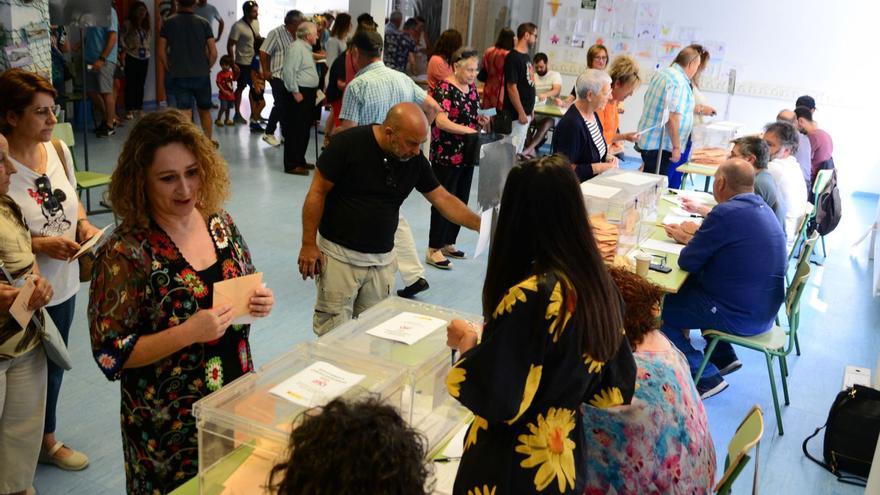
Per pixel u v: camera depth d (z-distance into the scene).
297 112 7.21
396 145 2.86
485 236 2.18
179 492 1.61
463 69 4.88
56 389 2.71
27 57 3.93
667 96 5.91
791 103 8.89
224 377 1.91
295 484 0.89
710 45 9.11
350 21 8.05
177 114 1.74
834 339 4.64
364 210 2.98
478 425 1.50
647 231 4.07
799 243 5.16
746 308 3.45
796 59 8.75
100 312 1.71
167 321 1.77
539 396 1.42
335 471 0.87
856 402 3.18
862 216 7.88
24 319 2.09
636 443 1.75
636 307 1.85
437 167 4.97
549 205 1.39
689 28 9.18
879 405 3.16
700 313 3.52
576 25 9.81
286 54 7.07
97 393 3.29
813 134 6.64
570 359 1.40
